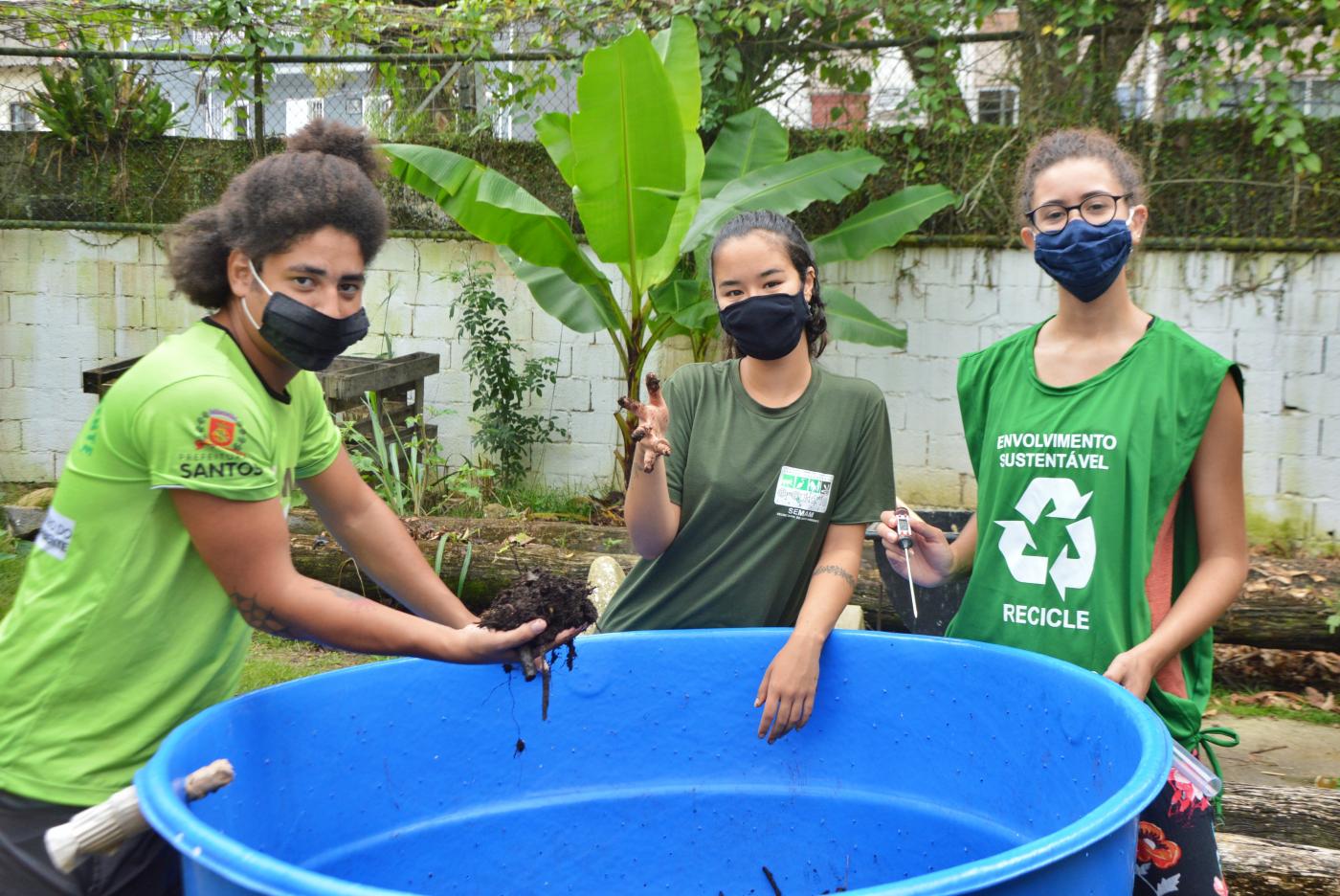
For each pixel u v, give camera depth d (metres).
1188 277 6.21
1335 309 6.04
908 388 6.76
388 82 7.46
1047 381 2.31
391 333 7.68
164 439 1.75
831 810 2.29
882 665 2.28
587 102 5.39
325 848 2.03
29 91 7.89
